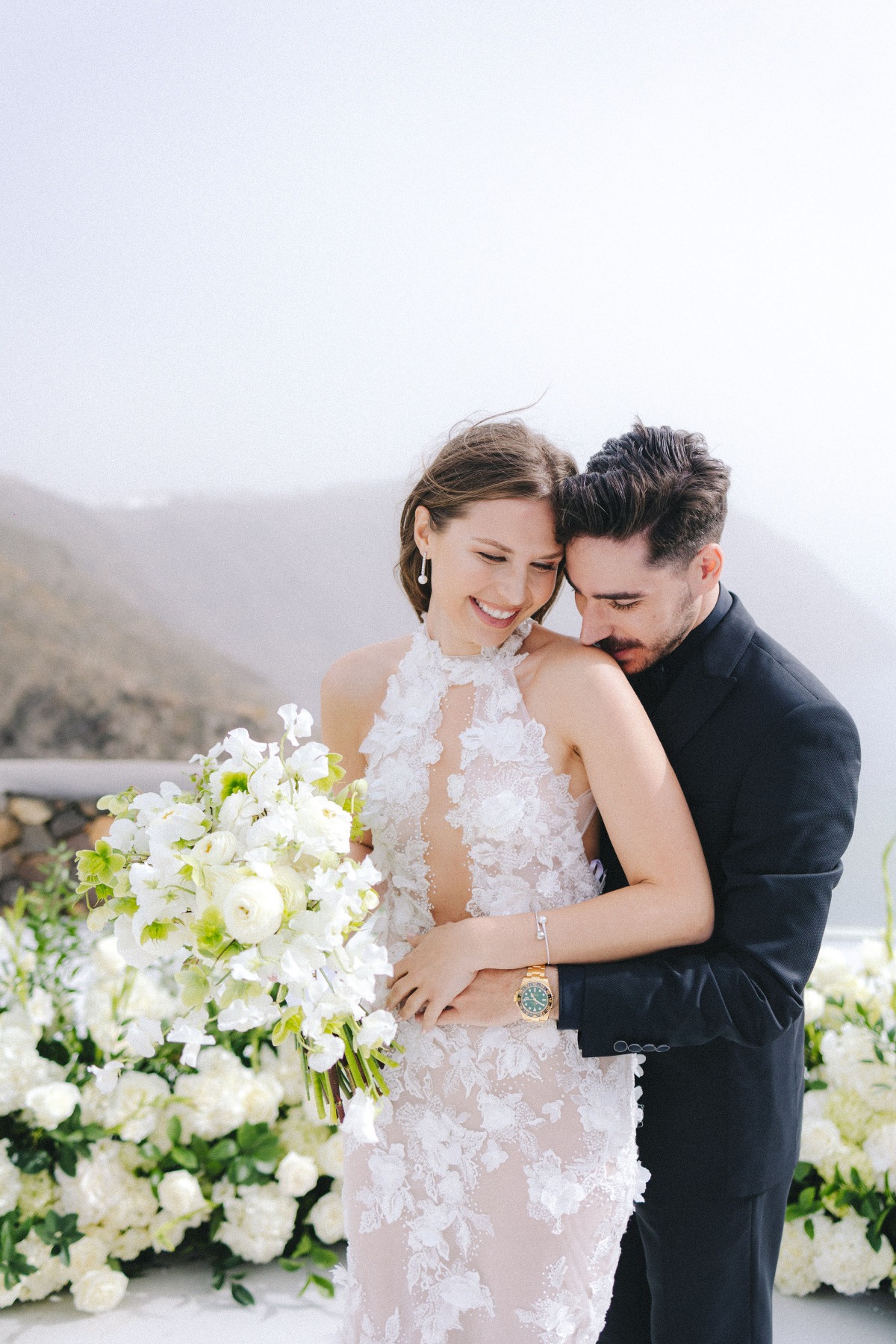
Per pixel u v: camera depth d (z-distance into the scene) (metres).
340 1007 1.23
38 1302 2.39
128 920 1.30
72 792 6.18
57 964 2.64
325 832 1.26
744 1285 1.56
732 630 1.52
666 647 1.50
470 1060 1.43
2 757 13.70
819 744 1.45
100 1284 2.30
